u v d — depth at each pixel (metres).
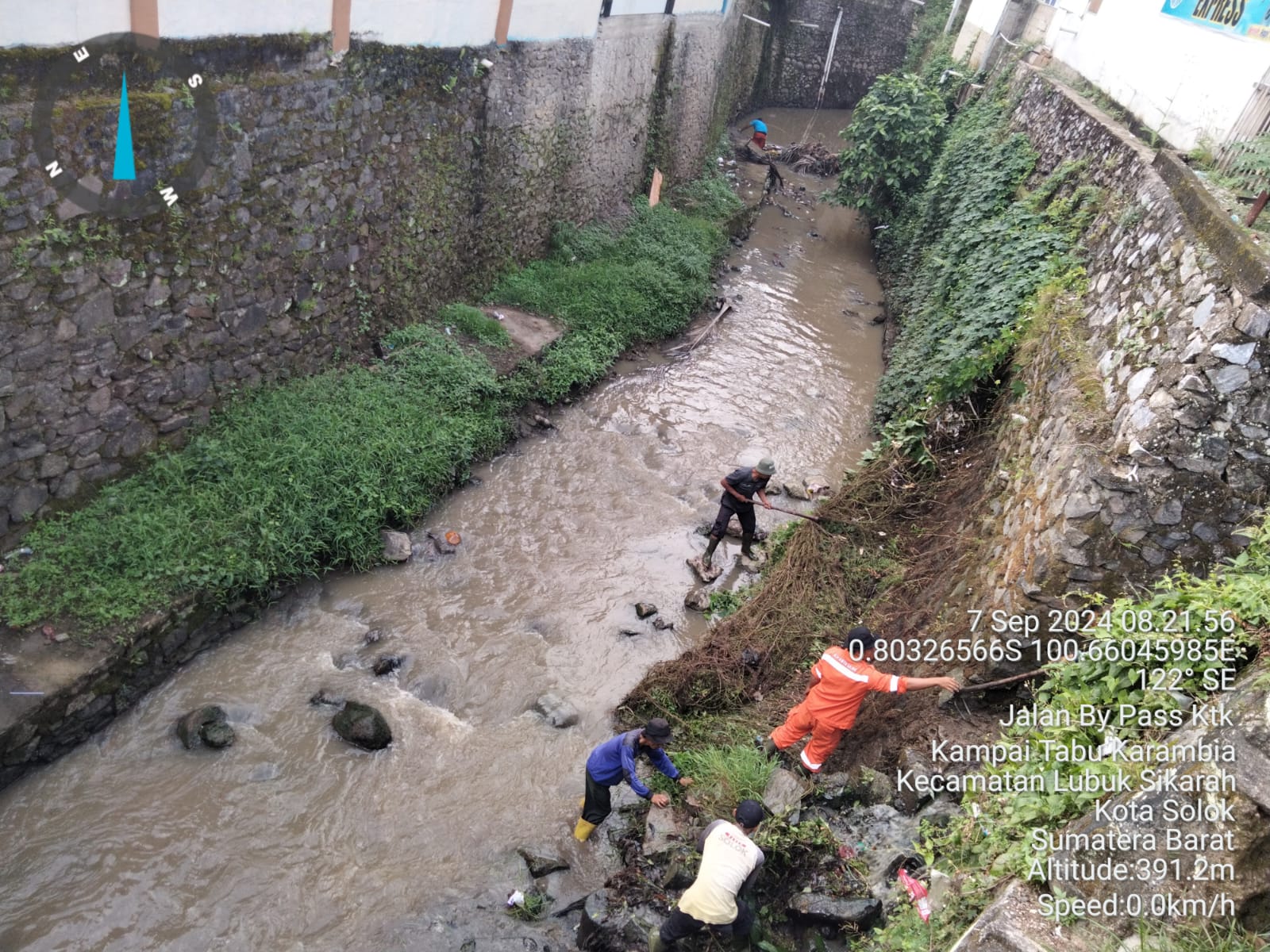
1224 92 10.59
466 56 10.62
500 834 6.37
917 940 4.44
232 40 7.36
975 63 21.70
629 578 9.07
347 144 9.10
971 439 9.31
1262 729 3.79
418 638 7.88
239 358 8.59
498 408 10.57
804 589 8.35
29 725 5.90
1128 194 9.11
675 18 16.52
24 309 6.38
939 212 16.27
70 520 7.13
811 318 15.70
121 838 5.95
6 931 5.36
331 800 6.42
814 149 25.09
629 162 16.50
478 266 12.47
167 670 6.99
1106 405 6.58
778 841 5.68
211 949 5.45
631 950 5.52
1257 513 5.52
